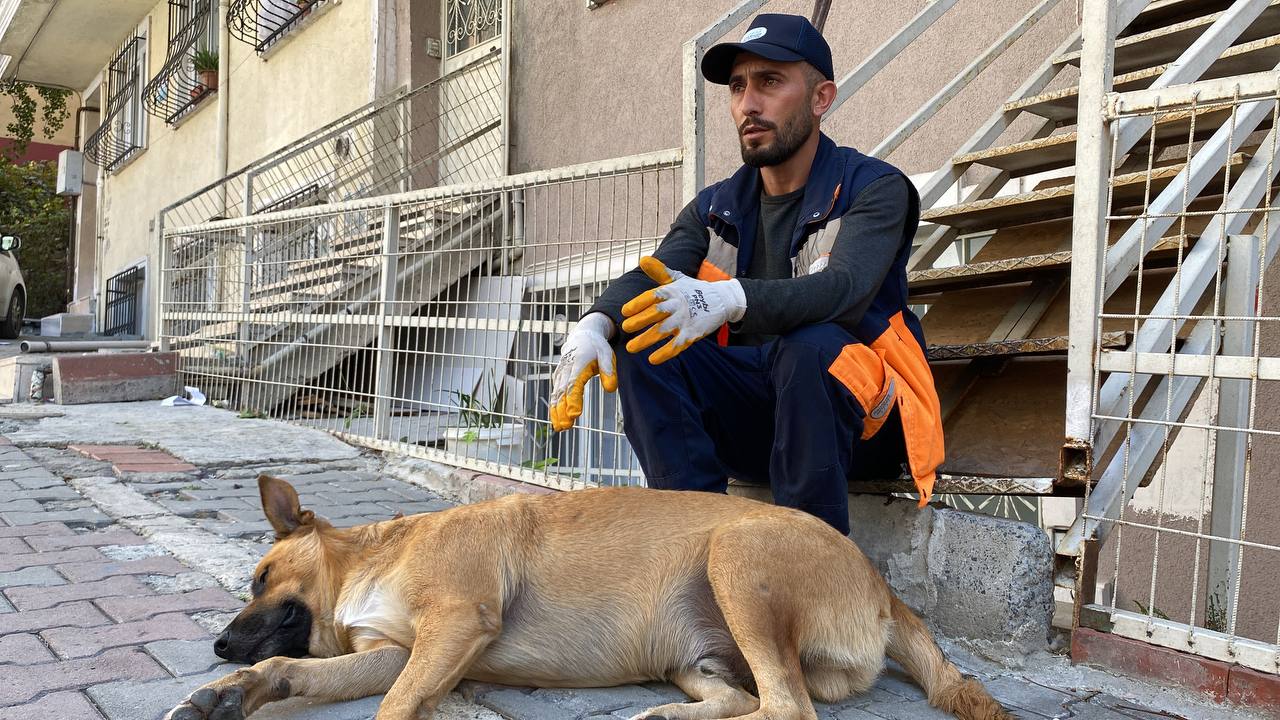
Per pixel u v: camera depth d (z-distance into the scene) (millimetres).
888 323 2977
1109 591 4004
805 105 3027
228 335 8336
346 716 2275
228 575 3346
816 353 2695
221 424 7137
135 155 17953
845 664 2404
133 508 4371
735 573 2312
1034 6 5105
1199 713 2484
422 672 2229
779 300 2666
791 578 2334
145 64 17500
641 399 2959
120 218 19062
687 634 2455
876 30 5914
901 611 2553
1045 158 4211
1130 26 4734
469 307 7637
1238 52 3881
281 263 7625
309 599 2562
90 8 17000
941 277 3746
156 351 9398
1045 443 3188
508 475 5027
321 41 11680
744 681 2455
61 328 17781
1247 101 2633
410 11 10258
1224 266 3156
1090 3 2906
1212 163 3119
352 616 2502
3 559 3492
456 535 2455
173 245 9539
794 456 2760
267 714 2270
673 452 2955
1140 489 4594
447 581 2385
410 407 6234
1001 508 5023
